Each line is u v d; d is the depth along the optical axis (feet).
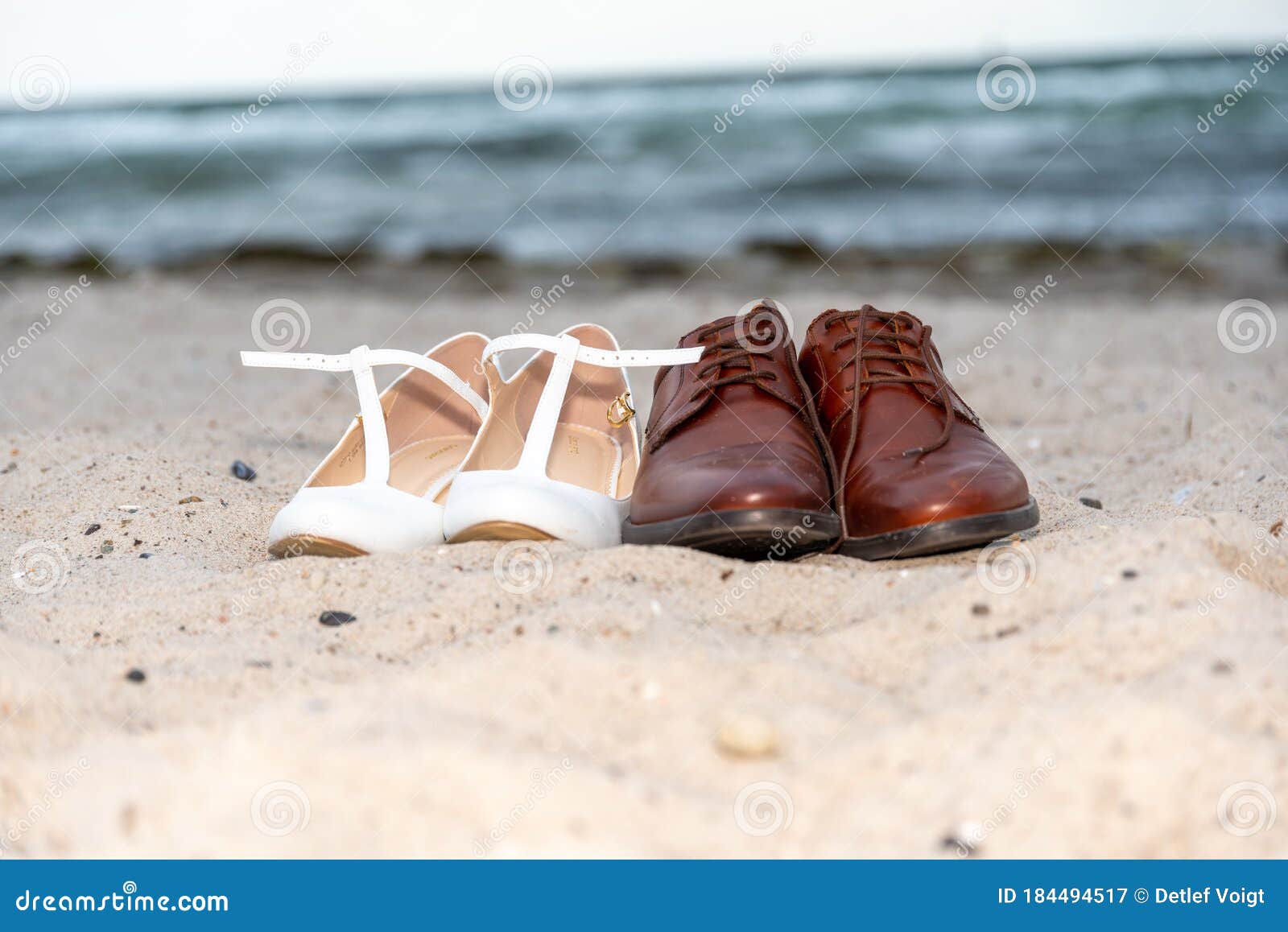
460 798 3.49
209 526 6.97
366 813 3.44
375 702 4.06
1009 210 29.50
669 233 28.89
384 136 47.91
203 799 3.53
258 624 5.21
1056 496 7.27
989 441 6.20
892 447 5.96
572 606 4.95
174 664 4.67
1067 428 10.82
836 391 6.34
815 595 5.26
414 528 6.08
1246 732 3.63
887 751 3.77
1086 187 32.01
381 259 26.94
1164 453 9.50
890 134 42.50
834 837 3.42
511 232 29.78
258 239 29.53
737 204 31.91
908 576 5.37
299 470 9.21
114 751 3.82
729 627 4.98
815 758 3.81
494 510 5.70
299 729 3.79
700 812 3.51
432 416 7.19
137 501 7.50
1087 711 3.74
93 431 10.37
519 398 7.04
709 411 6.23
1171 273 22.35
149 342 17.30
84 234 30.55
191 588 5.64
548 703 4.11
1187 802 3.38
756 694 4.25
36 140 49.78
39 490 7.88
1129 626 4.39
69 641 5.11
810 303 19.71
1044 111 45.98
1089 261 23.70
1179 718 3.60
